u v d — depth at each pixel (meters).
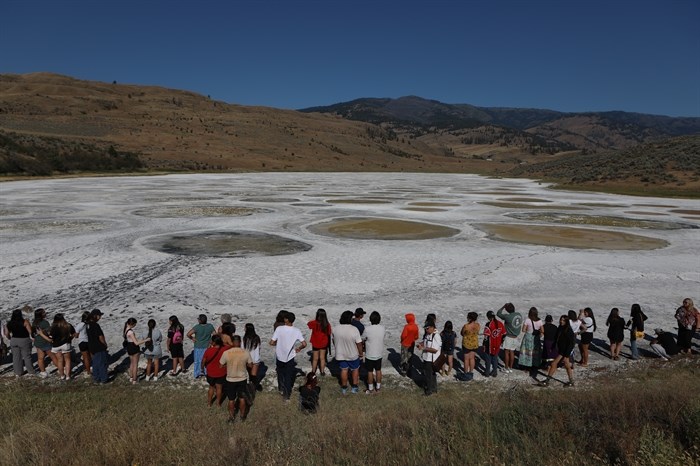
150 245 24.16
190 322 13.52
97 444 6.25
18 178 76.62
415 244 25.36
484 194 62.00
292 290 16.64
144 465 5.87
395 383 10.20
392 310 14.79
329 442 6.27
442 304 15.40
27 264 19.81
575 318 11.04
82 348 10.38
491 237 27.98
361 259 21.47
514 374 10.65
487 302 15.62
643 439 5.50
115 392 9.48
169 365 11.01
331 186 75.31
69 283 17.12
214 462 5.84
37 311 10.41
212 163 135.38
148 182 76.69
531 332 10.67
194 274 18.53
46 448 6.16
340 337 9.64
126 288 16.62
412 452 5.81
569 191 68.25
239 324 13.37
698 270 20.25
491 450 5.74
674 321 14.19
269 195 55.22
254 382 9.75
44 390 9.53
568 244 26.02
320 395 9.39
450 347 10.44
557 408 7.07
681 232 30.78
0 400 8.52
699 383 9.52
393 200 51.38
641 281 18.44
